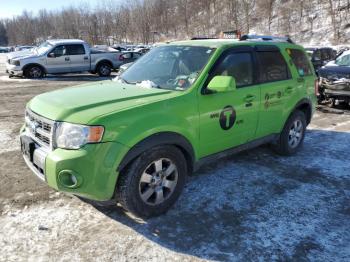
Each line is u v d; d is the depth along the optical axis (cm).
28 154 366
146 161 344
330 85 927
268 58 496
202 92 395
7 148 575
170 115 362
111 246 322
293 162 533
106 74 1831
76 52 1725
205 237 338
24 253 310
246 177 473
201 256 312
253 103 459
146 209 357
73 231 343
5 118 796
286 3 6272
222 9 7156
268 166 514
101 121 318
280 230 351
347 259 310
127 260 304
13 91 1238
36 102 379
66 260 303
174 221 364
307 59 585
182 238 336
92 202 390
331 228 357
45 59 1659
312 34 5275
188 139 380
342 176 484
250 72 463
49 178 323
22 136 381
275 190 437
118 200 351
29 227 347
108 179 323
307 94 566
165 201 372
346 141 648
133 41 7631
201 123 394
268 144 599
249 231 349
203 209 388
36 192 418
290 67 533
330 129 735
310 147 609
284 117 525
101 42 7831
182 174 382
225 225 359
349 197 424
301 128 570
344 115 873
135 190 342
